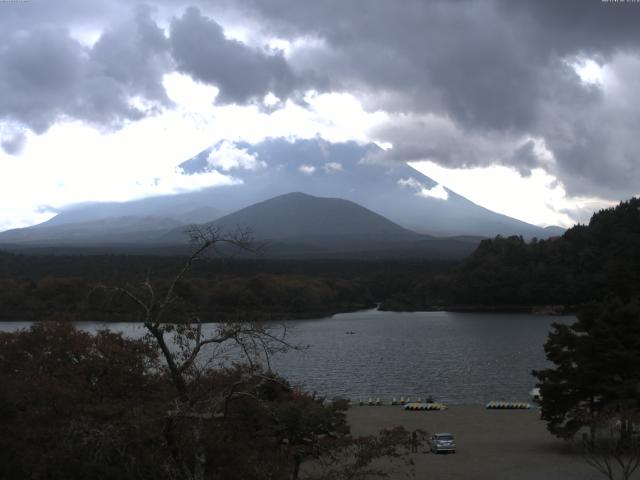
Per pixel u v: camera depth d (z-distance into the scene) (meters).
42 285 143.38
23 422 27.19
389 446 24.78
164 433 22.33
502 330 193.00
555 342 57.12
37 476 24.78
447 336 177.00
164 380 29.67
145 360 31.72
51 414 27.89
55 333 32.03
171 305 25.84
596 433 55.84
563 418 56.81
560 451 56.47
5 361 31.78
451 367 121.88
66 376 29.89
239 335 25.45
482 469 50.41
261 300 191.88
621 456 50.09
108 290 25.67
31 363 30.94
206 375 26.89
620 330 54.69
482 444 60.25
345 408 45.56
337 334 183.88
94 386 30.03
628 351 53.56
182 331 25.33
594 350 54.84
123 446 23.70
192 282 118.38
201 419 22.28
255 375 24.44
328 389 100.25
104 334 32.94
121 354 30.73
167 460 22.36
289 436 32.62
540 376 57.50
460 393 97.06
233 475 23.20
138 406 24.94
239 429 24.72
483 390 99.31
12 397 28.09
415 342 162.12
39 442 26.11
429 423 71.75
